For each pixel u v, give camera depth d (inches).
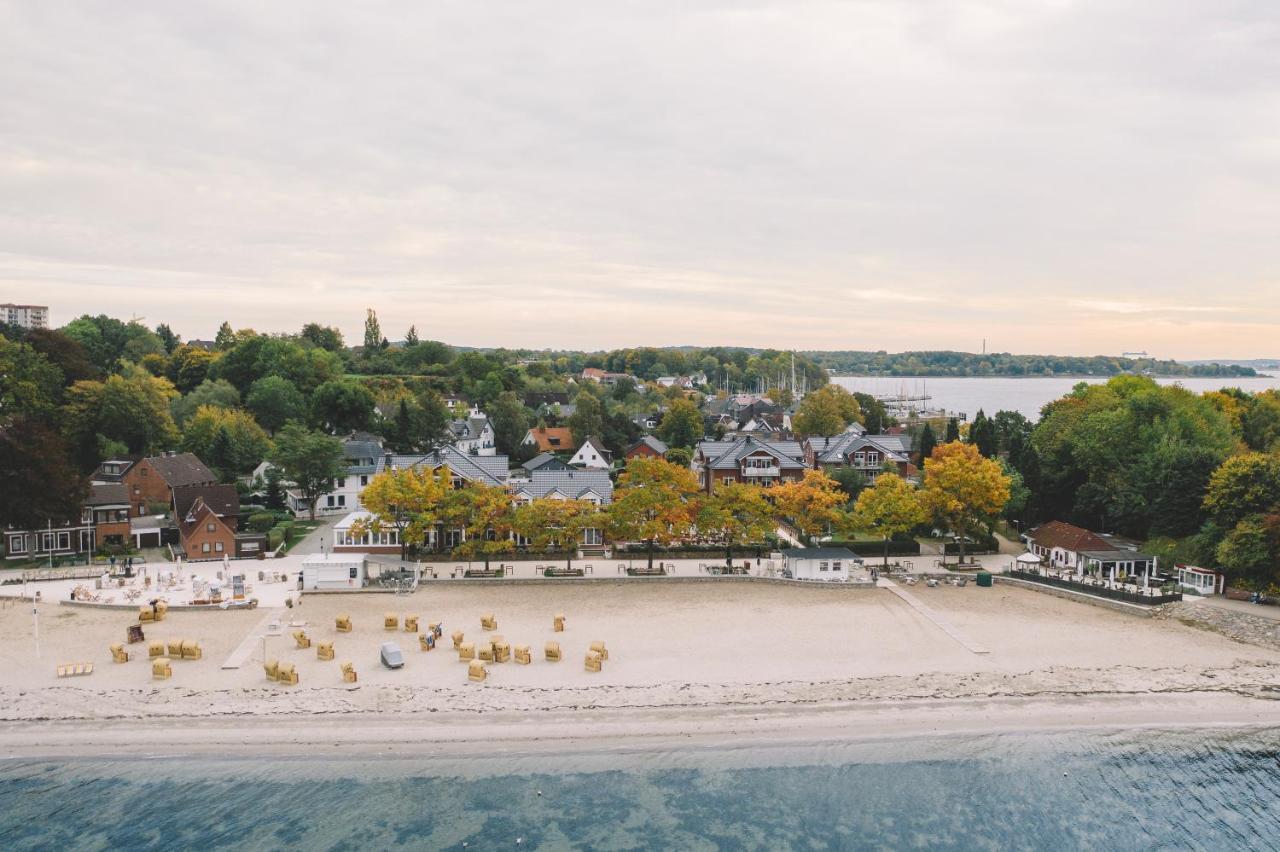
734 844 1807.3
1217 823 1892.2
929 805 1953.7
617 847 1790.1
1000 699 2421.3
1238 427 5108.3
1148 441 4183.1
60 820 1865.2
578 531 3671.3
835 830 1860.2
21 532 3846.0
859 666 2628.0
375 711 2300.7
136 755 2105.1
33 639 2748.5
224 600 3142.2
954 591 3435.0
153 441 5428.2
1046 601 3302.2
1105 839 1840.6
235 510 4335.6
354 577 3361.2
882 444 5659.5
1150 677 2566.4
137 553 3983.8
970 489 3700.8
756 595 3346.5
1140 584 3353.8
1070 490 4402.1
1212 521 3484.3
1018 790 2010.3
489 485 4106.8
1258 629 2886.3
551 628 2928.2
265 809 1907.0
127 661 2588.6
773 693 2436.0
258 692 2394.2
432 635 2721.5
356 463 5265.8
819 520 3868.1
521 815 1893.5
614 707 2343.8
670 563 3762.3
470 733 2209.6
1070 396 5723.4
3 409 4795.8
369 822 1863.9
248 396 6939.0
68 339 5782.5
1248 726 2295.8
